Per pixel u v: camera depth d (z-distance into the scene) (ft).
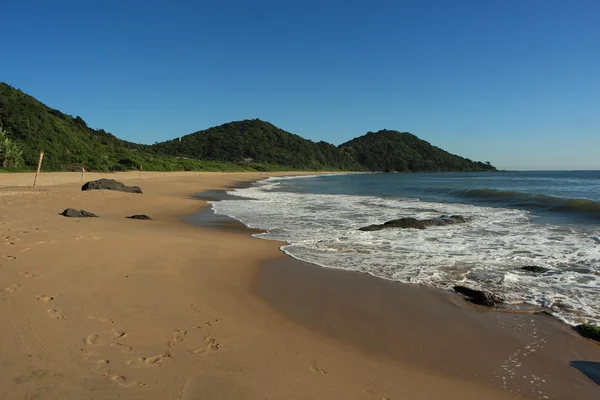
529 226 43.37
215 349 14.03
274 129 480.23
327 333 16.21
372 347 15.07
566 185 132.87
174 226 41.98
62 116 177.37
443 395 11.98
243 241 34.91
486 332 16.56
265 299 20.10
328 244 34.06
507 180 195.21
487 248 32.35
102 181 71.51
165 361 12.84
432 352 14.78
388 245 33.65
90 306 16.87
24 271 20.49
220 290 20.85
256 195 92.99
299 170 407.23
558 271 25.30
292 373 12.74
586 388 12.56
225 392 11.32
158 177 142.72
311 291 21.54
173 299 18.74
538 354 14.73
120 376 11.71
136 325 15.46
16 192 59.21
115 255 24.95
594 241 34.73
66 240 27.35
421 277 24.18
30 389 10.73
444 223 44.91
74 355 12.73
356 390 11.96
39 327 14.52
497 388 12.51
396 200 78.59
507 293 21.17
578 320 17.66
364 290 21.80
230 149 401.49
